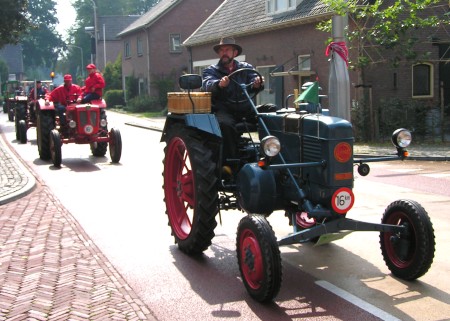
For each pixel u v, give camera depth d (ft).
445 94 59.47
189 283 16.74
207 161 18.42
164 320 14.07
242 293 15.84
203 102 18.85
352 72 56.65
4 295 15.46
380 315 14.06
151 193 30.71
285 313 14.35
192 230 18.69
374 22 55.77
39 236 21.70
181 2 127.34
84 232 22.50
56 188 32.58
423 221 15.55
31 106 60.03
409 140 15.96
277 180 17.02
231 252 19.81
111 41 192.13
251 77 19.61
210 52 96.94
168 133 21.22
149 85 127.75
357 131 54.60
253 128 19.49
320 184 15.31
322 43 63.72
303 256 19.13
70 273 17.30
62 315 14.08
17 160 43.47
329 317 14.02
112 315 14.11
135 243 21.07
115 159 43.09
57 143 40.86
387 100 55.11
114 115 114.01
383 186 32.01
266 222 14.75
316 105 17.22
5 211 26.08
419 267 15.71
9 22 92.99
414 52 51.85
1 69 210.79
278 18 72.74
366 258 18.75
